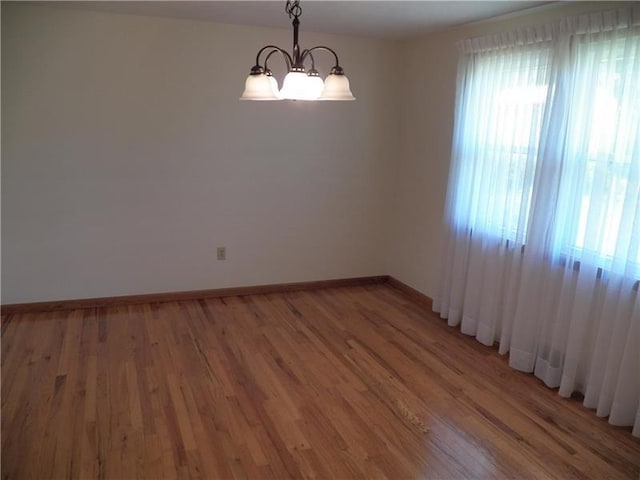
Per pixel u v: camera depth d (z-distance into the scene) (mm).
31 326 3740
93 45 3729
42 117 3719
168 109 4012
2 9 3471
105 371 3113
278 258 4641
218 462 2324
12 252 3861
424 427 2648
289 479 2230
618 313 2639
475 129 3604
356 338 3732
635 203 2537
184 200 4223
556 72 2881
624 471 2348
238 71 4117
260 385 3014
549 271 3055
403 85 4648
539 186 3037
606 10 2727
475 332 3781
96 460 2309
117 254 4133
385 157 4773
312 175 4566
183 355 3363
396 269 4973
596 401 2826
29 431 2502
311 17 3580
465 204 3750
